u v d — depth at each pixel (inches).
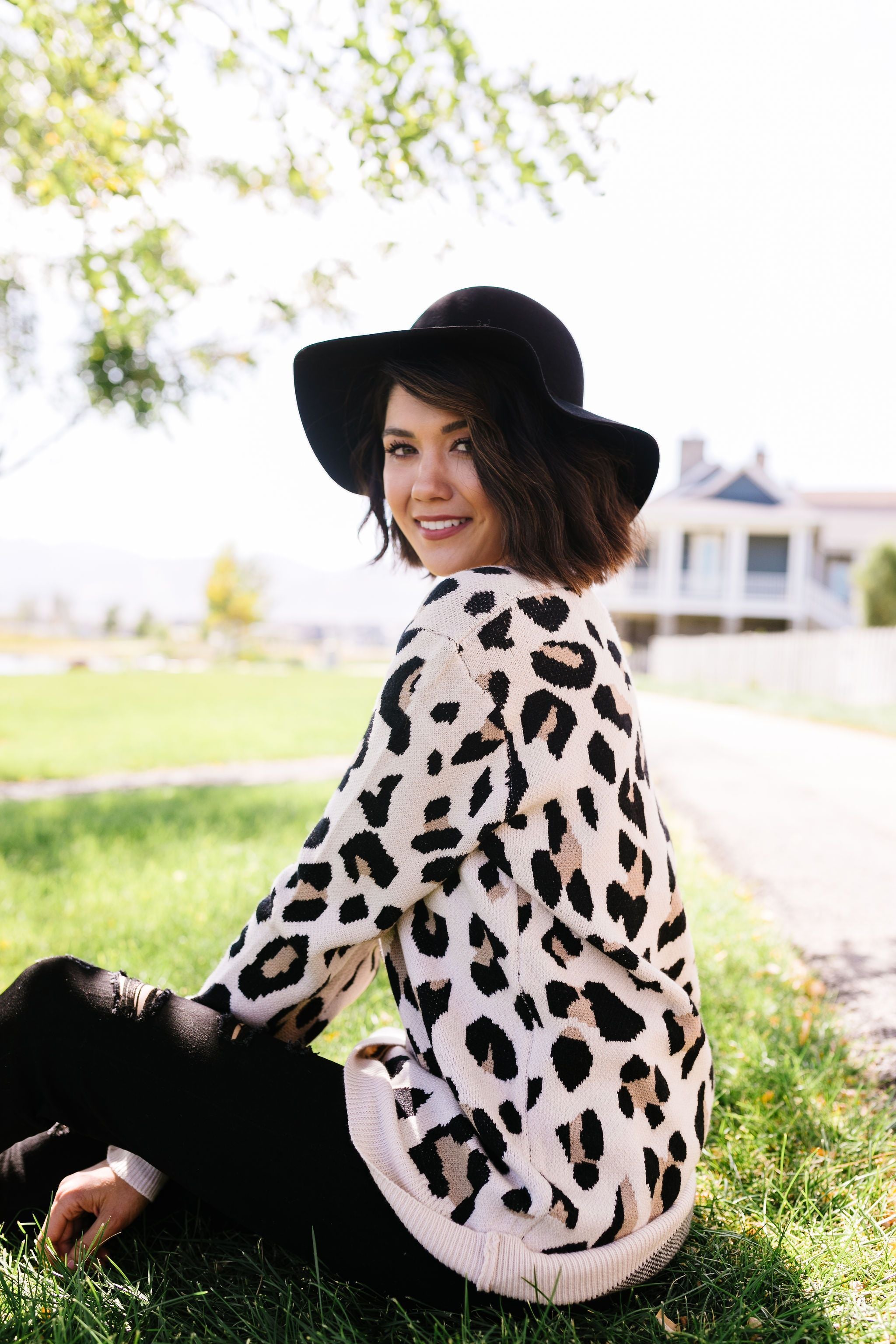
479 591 49.4
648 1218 49.2
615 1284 48.5
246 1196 49.9
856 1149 76.1
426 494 55.2
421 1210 46.8
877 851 200.8
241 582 2094.0
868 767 345.4
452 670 48.0
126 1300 52.7
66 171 214.7
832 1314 55.6
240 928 133.8
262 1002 52.7
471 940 49.2
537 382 51.5
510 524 52.3
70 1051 50.7
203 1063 50.3
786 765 350.6
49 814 257.6
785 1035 95.6
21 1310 50.2
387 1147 48.4
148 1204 55.4
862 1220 65.3
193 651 2047.2
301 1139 49.2
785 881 174.1
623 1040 48.9
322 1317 50.4
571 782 48.2
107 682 983.6
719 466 1782.7
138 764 419.2
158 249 236.5
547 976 47.6
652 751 390.0
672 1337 51.4
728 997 108.3
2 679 1029.8
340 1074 51.8
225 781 377.4
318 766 426.6
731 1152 74.4
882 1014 107.4
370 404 61.4
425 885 49.6
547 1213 46.4
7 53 210.7
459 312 56.6
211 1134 49.9
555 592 51.1
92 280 238.1
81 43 197.8
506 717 47.9
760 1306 55.4
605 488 55.3
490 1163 47.9
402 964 53.1
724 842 208.1
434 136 195.6
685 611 1530.5
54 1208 53.6
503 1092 47.9
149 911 146.4
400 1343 50.5
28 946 127.8
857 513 1754.4
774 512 1503.4
